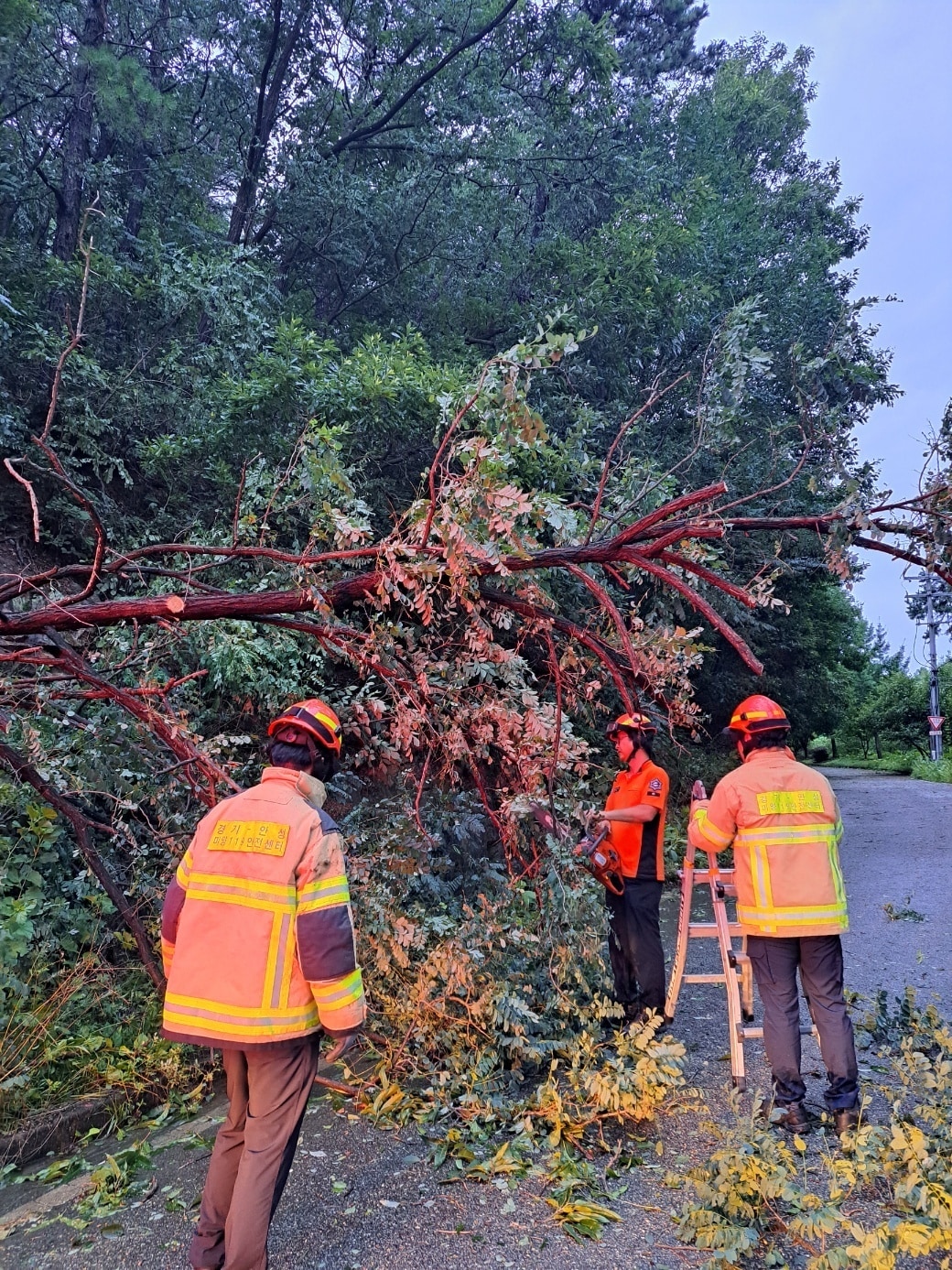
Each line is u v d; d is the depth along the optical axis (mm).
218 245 11359
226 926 2328
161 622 4086
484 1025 3746
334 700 5980
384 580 3414
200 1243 2389
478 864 5195
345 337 12211
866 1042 4293
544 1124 3406
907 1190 2480
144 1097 3732
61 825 4543
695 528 3258
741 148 22797
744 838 3502
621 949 4410
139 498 8359
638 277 11352
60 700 4441
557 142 14820
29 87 11016
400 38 14789
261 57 14227
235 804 2500
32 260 8977
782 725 3639
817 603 21297
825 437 3752
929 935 6426
